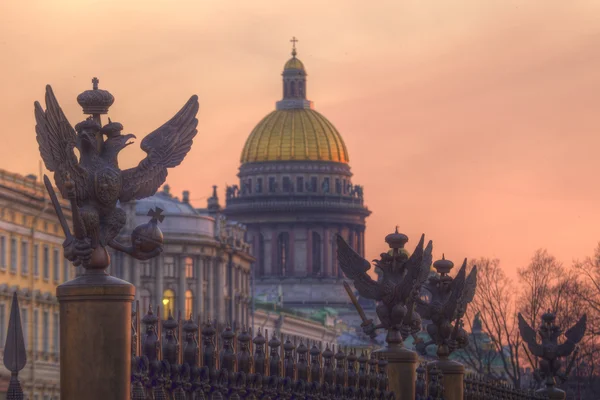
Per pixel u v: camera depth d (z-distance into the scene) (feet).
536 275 490.08
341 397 91.76
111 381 59.00
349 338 543.80
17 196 378.94
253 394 77.10
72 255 58.70
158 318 68.74
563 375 186.60
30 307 385.91
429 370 119.96
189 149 61.62
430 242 104.47
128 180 60.23
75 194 57.98
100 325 58.90
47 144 57.41
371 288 100.89
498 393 157.89
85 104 59.31
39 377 319.27
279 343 82.07
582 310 477.77
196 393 70.54
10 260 375.45
